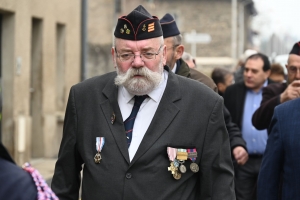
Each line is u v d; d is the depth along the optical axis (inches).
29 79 565.9
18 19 540.4
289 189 201.3
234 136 298.2
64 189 200.1
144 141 189.3
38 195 123.6
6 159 123.6
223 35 1868.8
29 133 565.3
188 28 1886.1
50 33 615.5
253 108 326.6
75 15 682.8
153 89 194.2
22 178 122.5
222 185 195.3
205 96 197.5
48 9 606.9
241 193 318.3
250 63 326.6
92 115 196.5
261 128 282.7
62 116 644.1
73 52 682.2
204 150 194.4
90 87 200.7
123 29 189.8
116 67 195.0
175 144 190.9
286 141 202.5
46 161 605.6
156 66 191.0
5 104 538.6
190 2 1884.8
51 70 620.7
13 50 535.8
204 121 194.7
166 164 188.7
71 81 678.5
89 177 191.0
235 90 331.9
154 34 189.9
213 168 195.0
